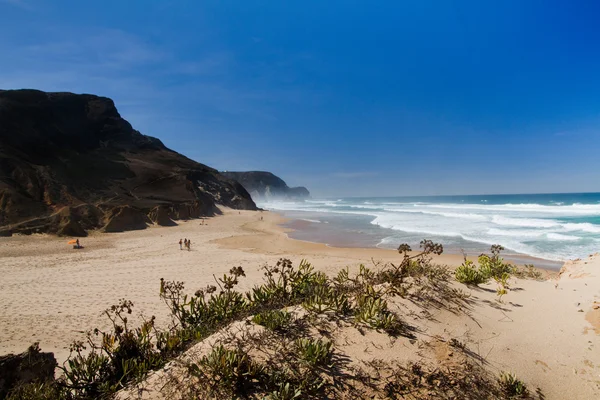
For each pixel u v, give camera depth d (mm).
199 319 4906
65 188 41156
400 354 3443
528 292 5340
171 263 18156
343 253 21547
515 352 3719
